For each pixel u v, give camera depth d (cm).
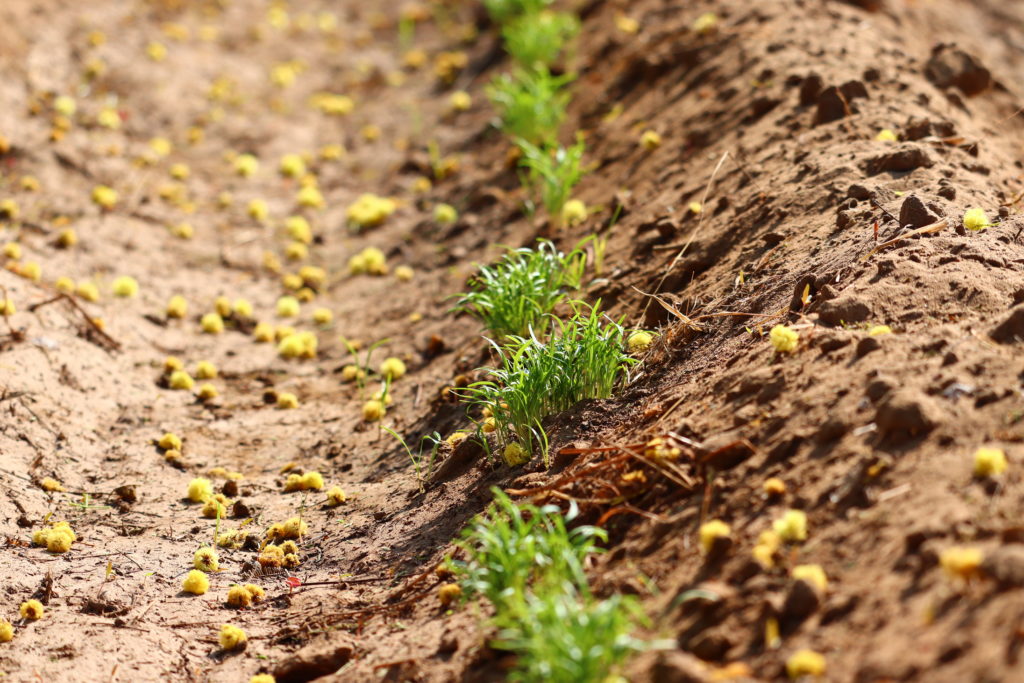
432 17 1247
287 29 1209
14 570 404
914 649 230
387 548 407
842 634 247
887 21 788
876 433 303
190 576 397
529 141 780
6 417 498
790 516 281
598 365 428
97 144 845
